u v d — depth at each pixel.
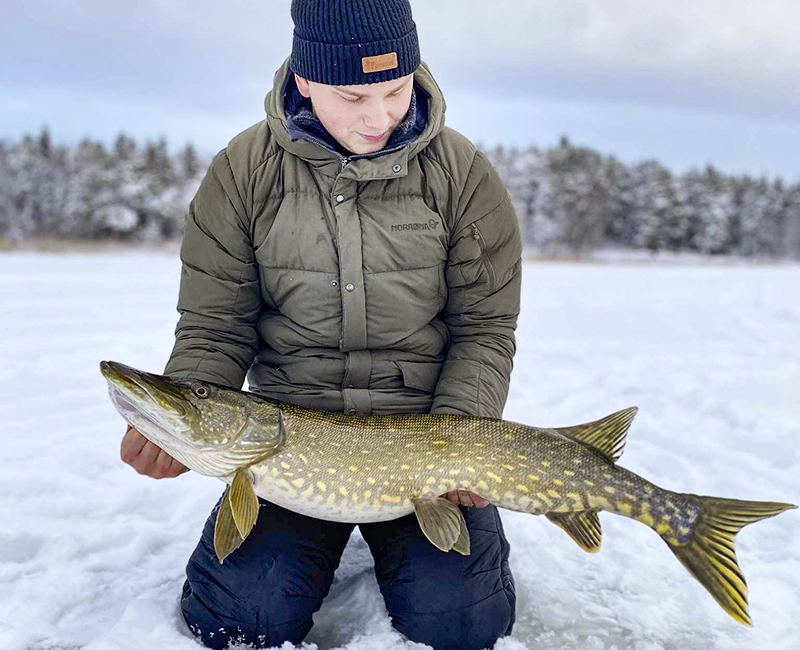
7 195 48.66
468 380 2.49
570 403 4.67
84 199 49.03
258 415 2.25
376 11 2.13
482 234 2.47
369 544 2.52
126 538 2.83
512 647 2.29
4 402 4.37
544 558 2.82
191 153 52.91
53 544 2.72
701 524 2.18
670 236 63.97
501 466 2.26
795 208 64.88
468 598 2.27
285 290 2.42
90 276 13.27
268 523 2.38
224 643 2.26
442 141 2.46
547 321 8.31
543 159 60.56
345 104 2.23
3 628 2.24
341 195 2.32
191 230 2.47
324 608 2.53
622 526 3.07
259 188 2.37
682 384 5.07
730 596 2.11
